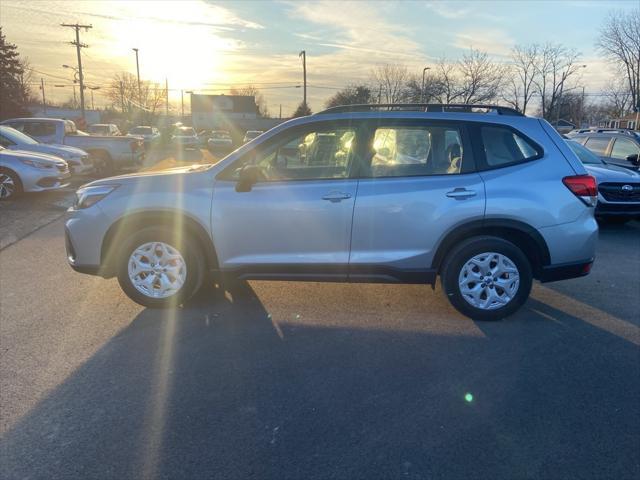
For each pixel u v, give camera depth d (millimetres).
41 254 6770
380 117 4480
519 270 4438
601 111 72938
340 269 4469
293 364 3770
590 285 5688
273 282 5570
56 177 11234
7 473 2600
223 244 4496
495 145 4473
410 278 4496
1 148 11531
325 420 3080
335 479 2588
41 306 4844
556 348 4074
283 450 2801
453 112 4535
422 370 3703
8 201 10938
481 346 4094
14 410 3148
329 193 4363
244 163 4531
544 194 4359
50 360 3785
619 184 9008
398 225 4359
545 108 49281
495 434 2961
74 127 17922
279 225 4414
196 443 2852
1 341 4086
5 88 50125
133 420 3057
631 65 48062
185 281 4617
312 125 4496
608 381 3570
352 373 3646
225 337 4207
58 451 2771
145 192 4520
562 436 2949
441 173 4414
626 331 4414
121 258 4605
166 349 3980
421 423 3061
